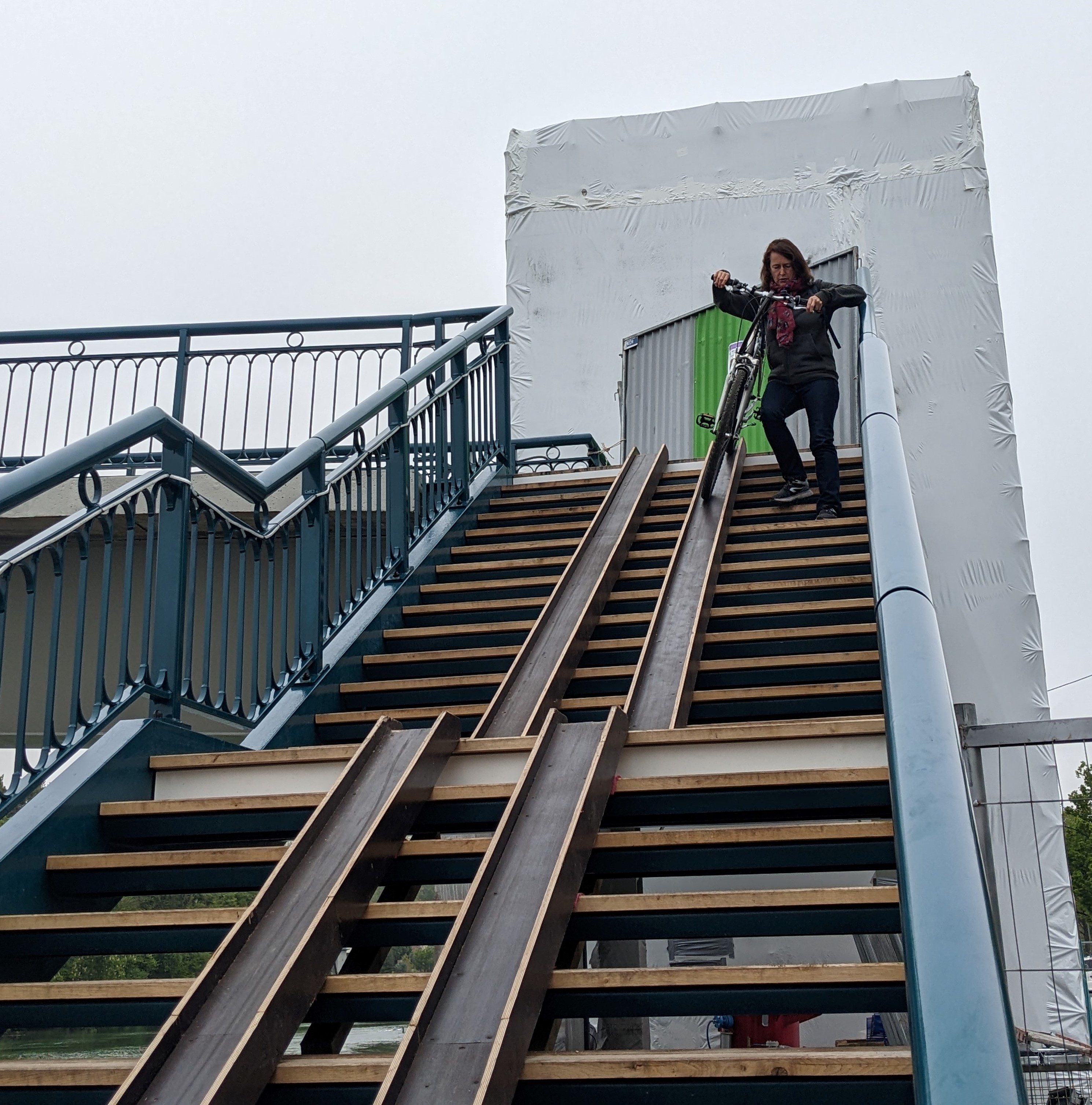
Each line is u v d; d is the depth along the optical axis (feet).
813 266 32.91
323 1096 7.73
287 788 12.01
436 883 10.43
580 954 9.89
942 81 37.63
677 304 38.01
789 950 27.99
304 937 8.66
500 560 22.44
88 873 10.85
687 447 34.63
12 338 27.63
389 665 18.06
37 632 28.63
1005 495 34.19
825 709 14.83
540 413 38.11
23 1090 8.09
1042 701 32.48
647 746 11.75
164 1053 7.69
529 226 39.47
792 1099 7.36
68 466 11.04
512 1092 7.48
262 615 24.47
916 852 5.97
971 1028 4.71
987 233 36.35
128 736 12.21
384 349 27.37
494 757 11.83
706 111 39.04
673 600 17.47
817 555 19.80
